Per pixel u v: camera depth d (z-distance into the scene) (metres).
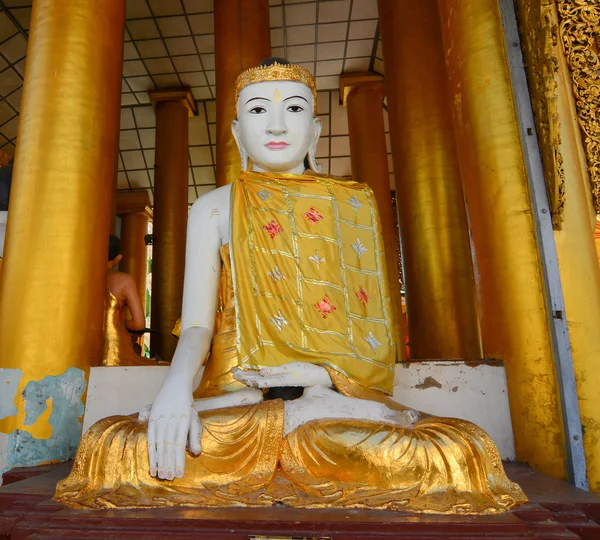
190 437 2.51
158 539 2.08
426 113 7.32
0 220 5.19
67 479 2.52
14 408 3.81
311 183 3.52
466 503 2.28
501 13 4.10
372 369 3.05
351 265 3.35
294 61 11.95
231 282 3.32
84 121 4.43
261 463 2.56
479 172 4.05
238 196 3.37
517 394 3.67
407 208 7.13
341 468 2.49
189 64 12.09
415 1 7.80
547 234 3.63
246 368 2.93
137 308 5.57
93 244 4.30
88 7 4.66
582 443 3.29
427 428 2.62
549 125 3.60
